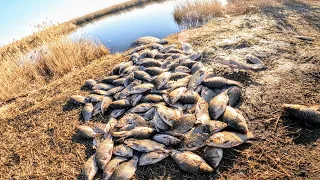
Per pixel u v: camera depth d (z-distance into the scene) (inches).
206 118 44.9
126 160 42.3
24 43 134.3
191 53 71.5
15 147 51.8
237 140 40.8
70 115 58.6
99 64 84.0
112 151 43.9
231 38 79.4
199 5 137.9
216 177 38.1
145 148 42.3
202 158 40.1
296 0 116.1
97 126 51.1
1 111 66.2
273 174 37.0
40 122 58.2
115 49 112.7
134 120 49.1
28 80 87.7
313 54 62.2
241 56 66.3
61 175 43.7
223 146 40.4
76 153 47.6
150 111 50.3
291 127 43.9
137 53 77.5
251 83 55.8
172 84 55.7
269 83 54.7
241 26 91.0
